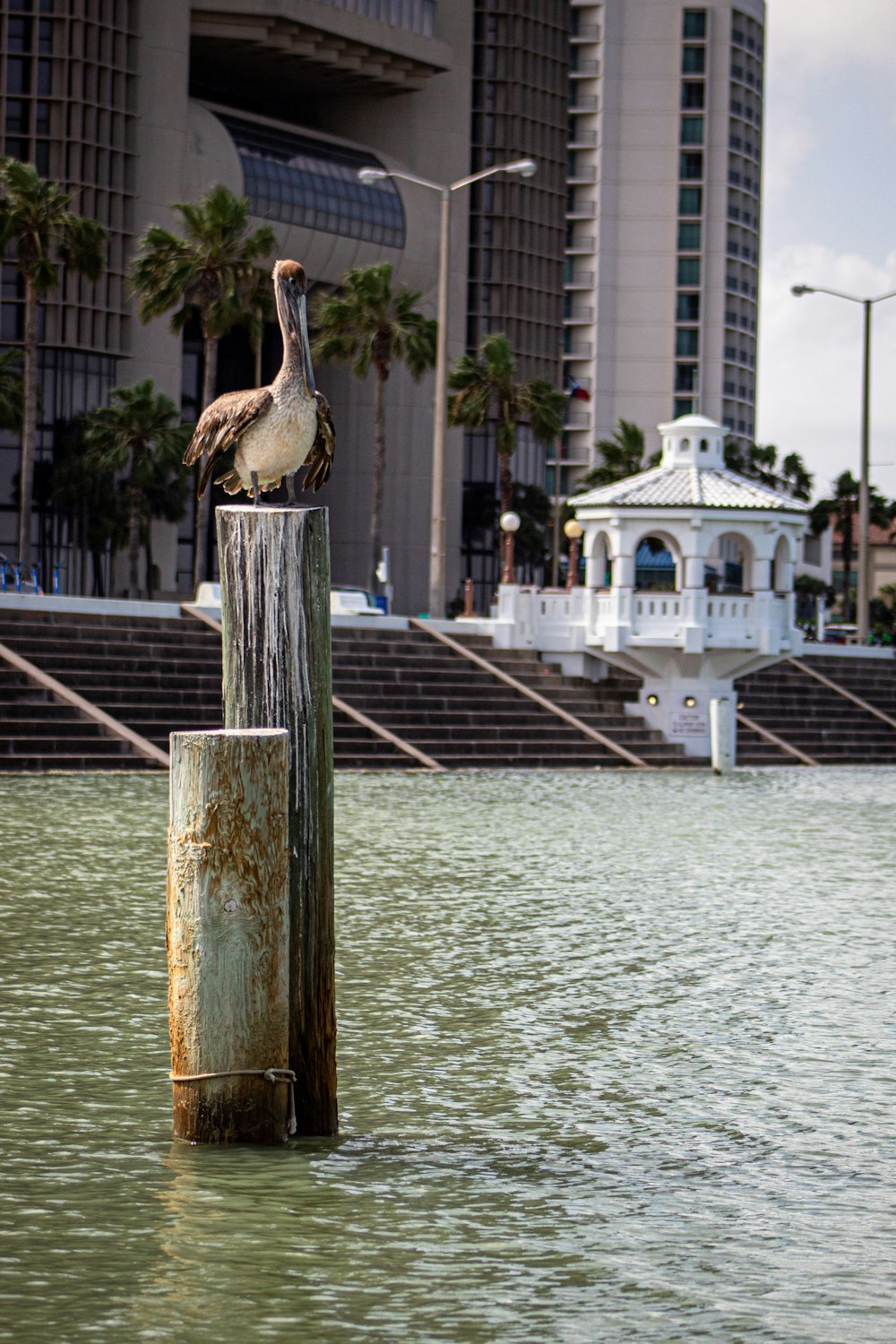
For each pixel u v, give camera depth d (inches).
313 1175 383.2
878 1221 365.1
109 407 3410.4
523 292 4798.2
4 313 3523.6
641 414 6028.5
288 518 384.8
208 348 2561.5
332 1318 310.2
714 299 6003.9
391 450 4382.4
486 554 4800.7
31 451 2551.7
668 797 1305.4
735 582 5059.1
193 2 3786.9
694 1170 396.5
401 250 4256.9
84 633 1457.9
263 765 375.2
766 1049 505.0
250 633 386.9
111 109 3612.2
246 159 3848.4
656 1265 338.3
